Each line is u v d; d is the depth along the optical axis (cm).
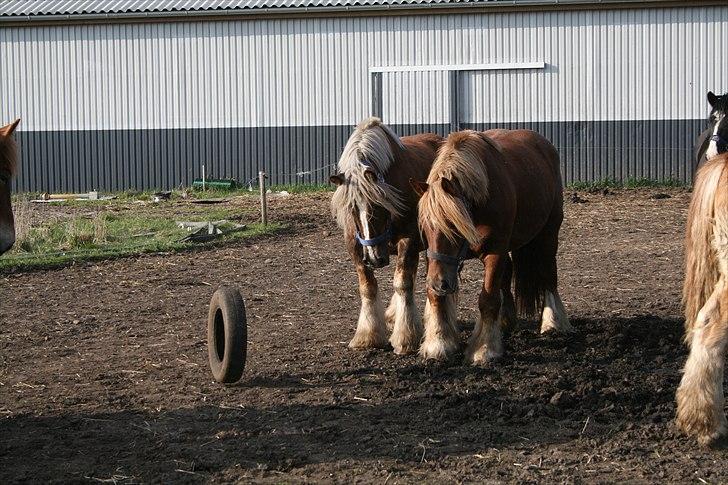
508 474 569
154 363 848
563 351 855
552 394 725
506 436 637
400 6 2622
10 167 649
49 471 583
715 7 2522
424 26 2658
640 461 586
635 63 2573
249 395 742
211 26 2731
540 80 2622
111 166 2794
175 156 2775
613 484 550
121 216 2028
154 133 2777
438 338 838
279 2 2728
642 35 2564
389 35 2675
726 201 579
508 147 894
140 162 2784
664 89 2566
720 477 557
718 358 595
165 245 1556
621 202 2155
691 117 2559
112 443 635
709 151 1289
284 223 1859
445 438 634
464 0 2623
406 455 602
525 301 952
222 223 1805
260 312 1077
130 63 2762
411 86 2678
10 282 1274
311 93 2716
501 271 823
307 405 712
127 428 665
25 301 1148
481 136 836
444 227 761
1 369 835
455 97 2661
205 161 2767
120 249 1522
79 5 2825
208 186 2678
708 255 602
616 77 2586
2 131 653
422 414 688
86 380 795
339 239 1658
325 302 1131
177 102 2762
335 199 848
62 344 929
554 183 948
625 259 1397
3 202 646
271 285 1245
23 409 715
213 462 594
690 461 584
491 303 825
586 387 727
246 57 2730
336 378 790
